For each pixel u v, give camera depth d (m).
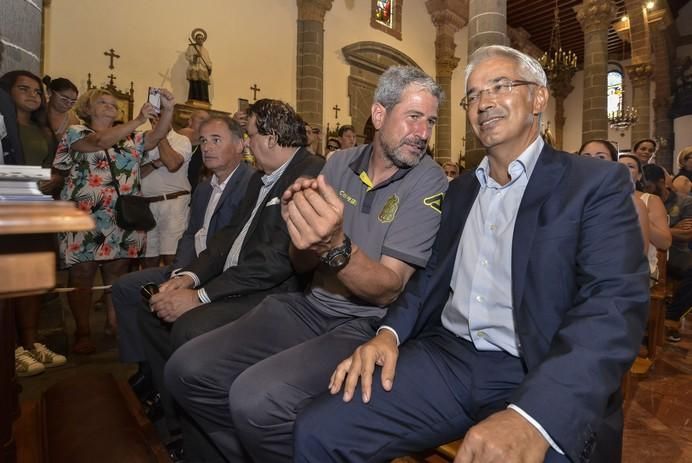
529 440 0.97
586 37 11.12
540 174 1.35
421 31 12.81
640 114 15.11
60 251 3.33
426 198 1.74
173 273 2.59
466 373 1.38
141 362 2.66
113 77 7.02
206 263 2.45
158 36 7.58
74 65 6.61
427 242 1.69
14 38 2.46
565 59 11.02
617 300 1.12
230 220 2.69
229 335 1.83
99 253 3.47
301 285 2.37
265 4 9.20
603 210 1.22
